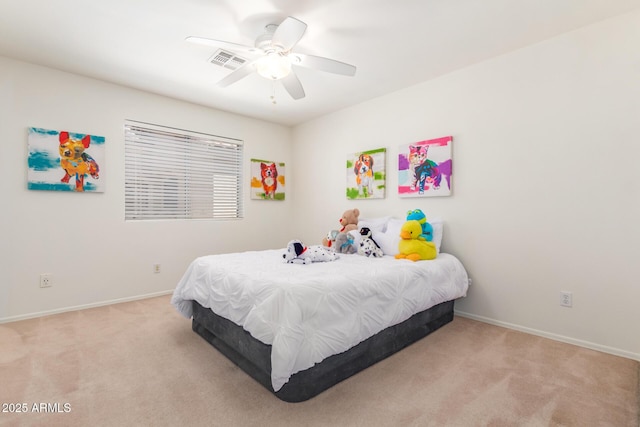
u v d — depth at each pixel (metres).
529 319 2.42
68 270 2.88
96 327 2.49
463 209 2.80
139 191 3.32
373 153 3.50
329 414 1.45
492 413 1.46
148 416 1.42
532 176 2.40
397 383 1.71
